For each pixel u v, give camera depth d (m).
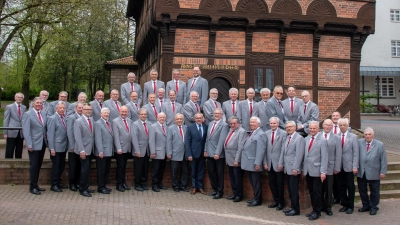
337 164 8.05
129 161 9.62
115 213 7.32
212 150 8.98
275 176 8.38
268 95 9.61
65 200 8.09
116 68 27.48
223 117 9.30
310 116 9.28
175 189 9.38
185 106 9.88
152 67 16.94
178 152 9.26
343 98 14.84
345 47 14.95
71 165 8.88
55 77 30.97
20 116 10.30
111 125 9.16
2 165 9.20
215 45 14.12
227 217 7.49
